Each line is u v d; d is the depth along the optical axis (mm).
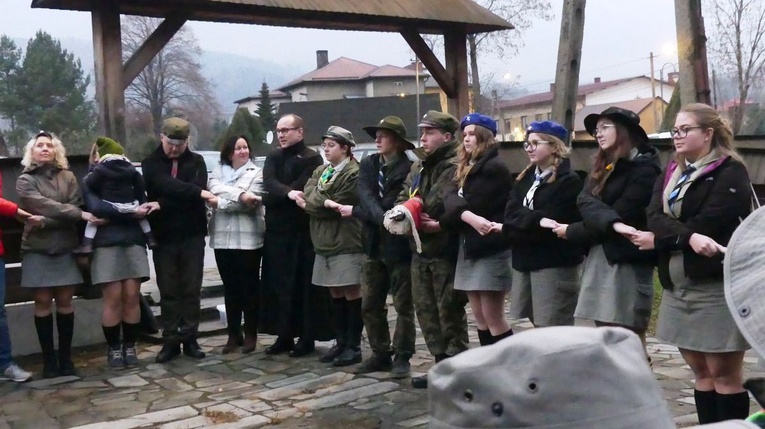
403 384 5188
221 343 6875
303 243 6141
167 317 6254
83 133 41594
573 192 4148
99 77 6449
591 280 3814
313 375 5582
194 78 43594
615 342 1154
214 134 47625
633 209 3639
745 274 1380
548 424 1065
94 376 5855
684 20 7008
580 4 8594
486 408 1096
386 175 5375
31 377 5785
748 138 10188
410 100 48438
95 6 6406
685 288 3293
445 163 4883
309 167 6074
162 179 6109
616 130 3691
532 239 4195
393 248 5285
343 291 5871
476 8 8445
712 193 3195
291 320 6172
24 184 5703
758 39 18391
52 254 5738
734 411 3264
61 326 5934
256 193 6262
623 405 1082
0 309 5695
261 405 4902
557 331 1147
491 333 4801
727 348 3166
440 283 4973
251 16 7270
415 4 7926
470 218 4496
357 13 7328
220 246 6301
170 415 4785
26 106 46562
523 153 8844
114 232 5957
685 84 7047
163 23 6734
